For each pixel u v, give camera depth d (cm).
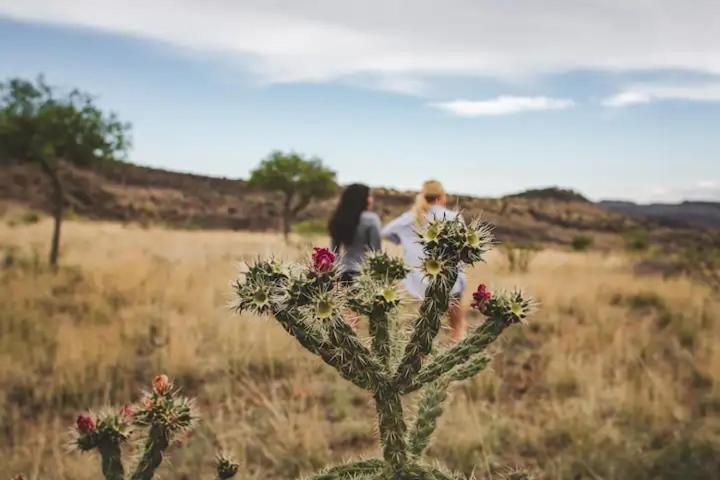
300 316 135
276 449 478
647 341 779
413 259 559
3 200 6325
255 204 8475
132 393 602
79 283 1131
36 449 463
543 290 1183
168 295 997
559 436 512
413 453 155
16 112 1458
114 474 173
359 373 140
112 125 1562
